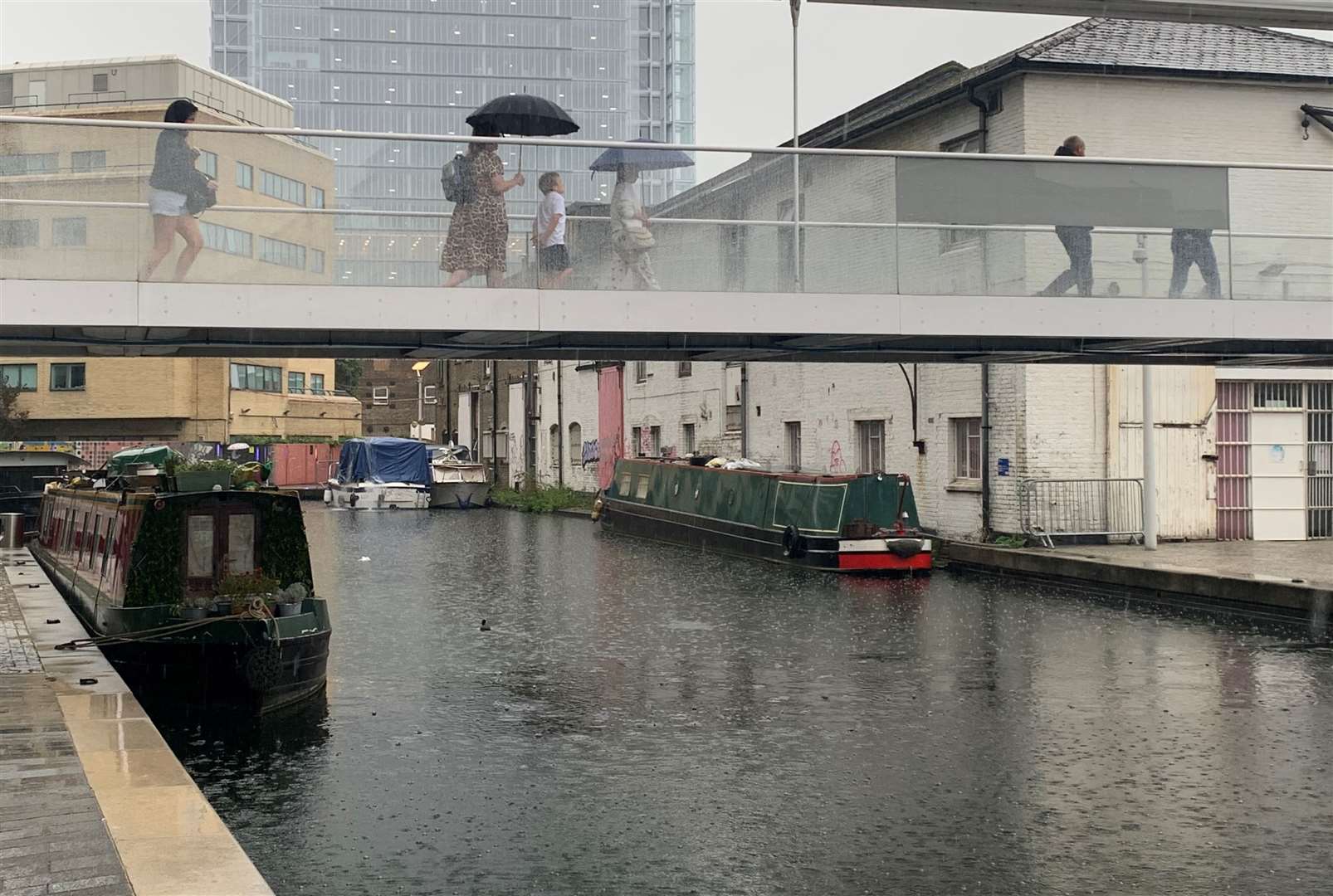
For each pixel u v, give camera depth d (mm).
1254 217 13484
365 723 11828
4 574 21297
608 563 26125
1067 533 22750
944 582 21844
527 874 7809
